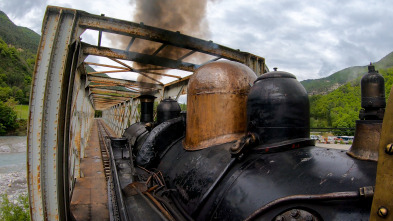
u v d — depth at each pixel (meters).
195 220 2.66
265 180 2.20
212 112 3.34
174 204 3.16
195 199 2.77
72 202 7.00
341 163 2.00
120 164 5.45
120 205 3.33
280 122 2.57
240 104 3.32
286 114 2.56
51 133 4.01
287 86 2.62
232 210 2.25
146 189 3.55
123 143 7.11
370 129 1.98
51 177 4.00
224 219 2.29
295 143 2.49
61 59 4.11
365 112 2.09
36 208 3.94
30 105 3.90
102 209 6.53
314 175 1.98
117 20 4.73
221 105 3.29
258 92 2.73
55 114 4.04
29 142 3.89
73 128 7.82
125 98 19.66
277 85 2.63
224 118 3.28
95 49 5.94
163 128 4.76
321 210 1.75
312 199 1.74
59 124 4.19
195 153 3.42
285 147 2.47
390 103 1.15
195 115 3.56
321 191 1.81
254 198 2.13
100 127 42.06
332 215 1.70
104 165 11.52
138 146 6.36
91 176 9.74
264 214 1.93
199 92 3.49
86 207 6.65
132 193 3.54
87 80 10.45
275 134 2.58
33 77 3.94
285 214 1.83
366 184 1.67
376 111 2.01
